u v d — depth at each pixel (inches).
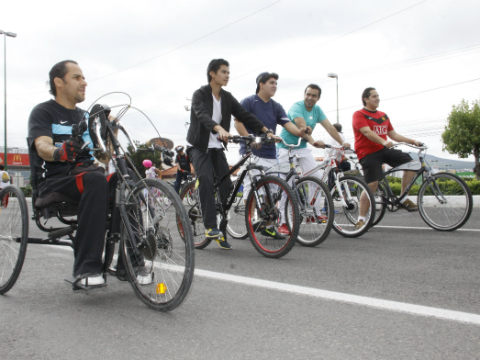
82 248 100.6
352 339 76.9
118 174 103.6
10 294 110.9
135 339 79.0
